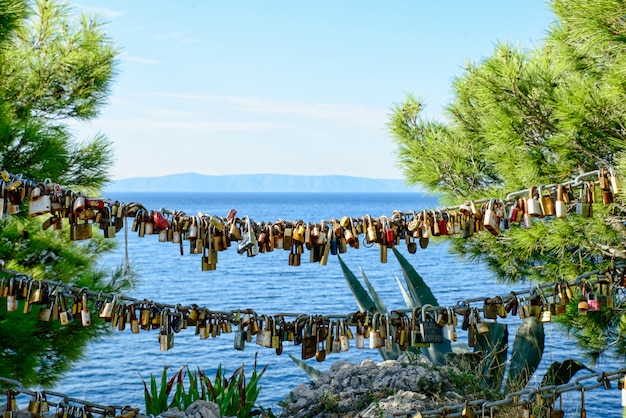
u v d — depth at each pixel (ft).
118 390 70.59
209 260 11.51
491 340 20.98
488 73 21.24
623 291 21.18
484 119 23.85
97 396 68.23
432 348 22.35
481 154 25.31
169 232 11.48
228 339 97.96
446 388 17.69
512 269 25.84
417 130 27.84
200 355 87.20
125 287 26.40
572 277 22.18
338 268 224.12
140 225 11.48
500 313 12.95
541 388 13.48
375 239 11.88
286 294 159.84
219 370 18.69
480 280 178.91
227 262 248.32
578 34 17.07
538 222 21.80
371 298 26.78
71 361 26.81
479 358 20.62
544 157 21.61
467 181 25.26
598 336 23.71
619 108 18.52
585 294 13.28
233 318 12.79
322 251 12.03
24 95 27.43
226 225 11.53
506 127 20.99
